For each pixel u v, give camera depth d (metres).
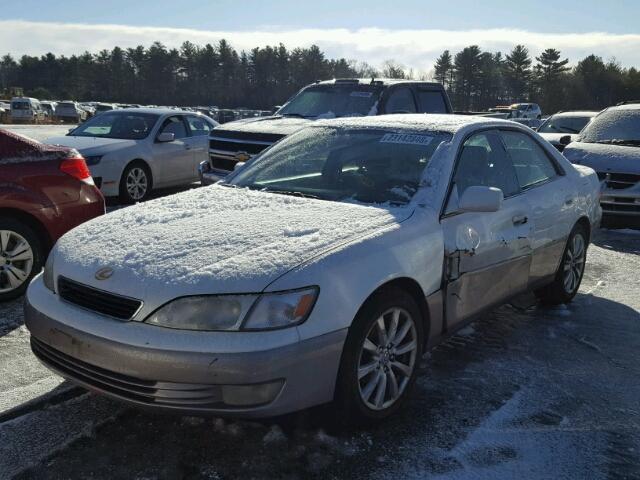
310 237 3.16
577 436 3.25
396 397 3.36
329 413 3.11
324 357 2.88
